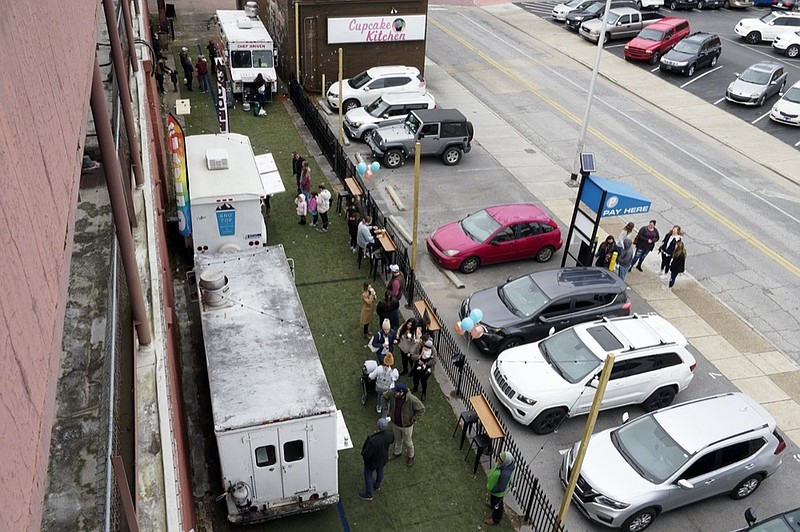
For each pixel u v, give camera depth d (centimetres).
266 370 1047
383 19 2858
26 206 268
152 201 1182
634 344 1343
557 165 2423
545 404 1274
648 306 1708
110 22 1072
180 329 1493
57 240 308
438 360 1480
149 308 942
